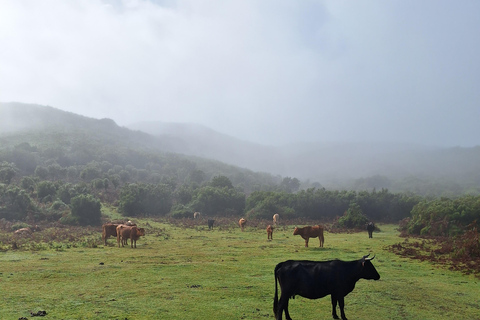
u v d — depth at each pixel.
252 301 12.14
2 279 14.74
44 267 17.36
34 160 108.69
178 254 21.97
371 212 61.28
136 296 12.49
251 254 22.20
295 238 32.78
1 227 35.56
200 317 10.49
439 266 19.41
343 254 22.75
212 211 61.59
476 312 11.88
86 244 26.20
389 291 14.11
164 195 60.19
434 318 11.19
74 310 10.93
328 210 60.38
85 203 42.53
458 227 35.31
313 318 10.80
